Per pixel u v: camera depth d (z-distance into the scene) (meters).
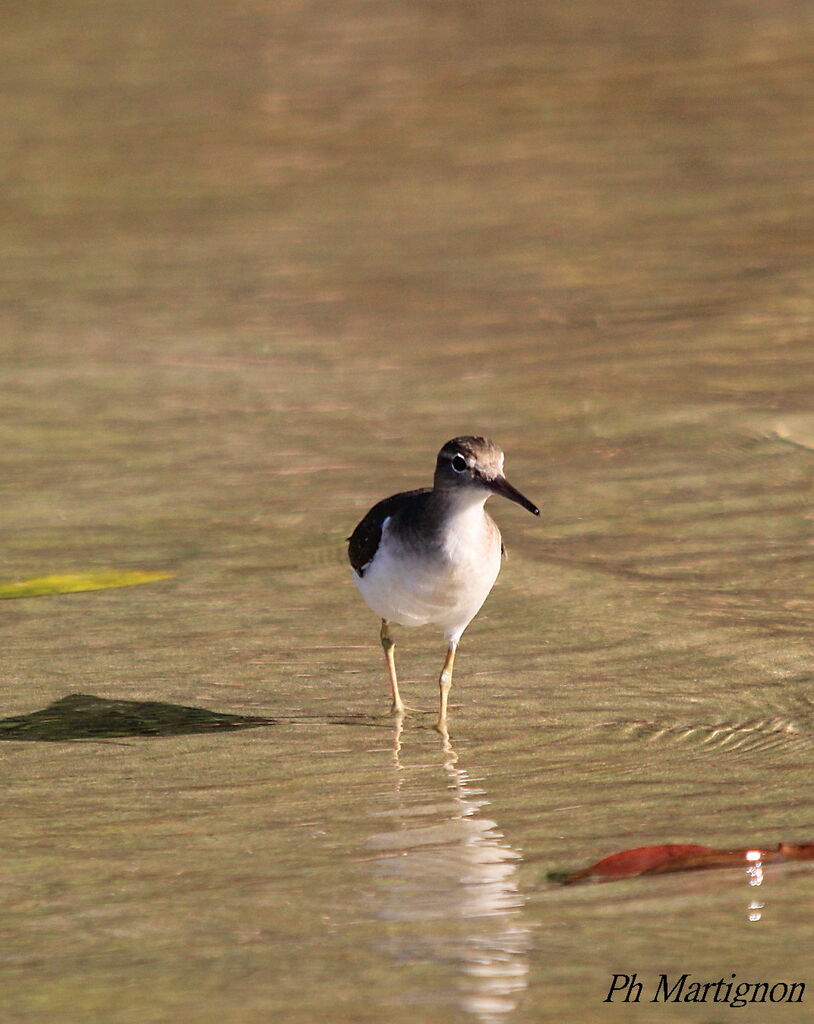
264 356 21.81
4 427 18.83
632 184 29.83
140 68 41.84
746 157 30.80
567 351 21.36
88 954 7.32
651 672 11.75
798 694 11.18
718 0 44.84
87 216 30.34
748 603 13.08
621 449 17.42
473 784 9.73
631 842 8.62
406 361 21.34
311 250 27.31
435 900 7.88
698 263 24.94
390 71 40.12
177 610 13.29
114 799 9.57
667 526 15.07
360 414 19.14
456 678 11.83
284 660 12.27
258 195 31.12
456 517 10.79
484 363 21.06
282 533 15.19
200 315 23.95
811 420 17.97
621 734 10.60
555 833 8.80
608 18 43.91
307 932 7.52
